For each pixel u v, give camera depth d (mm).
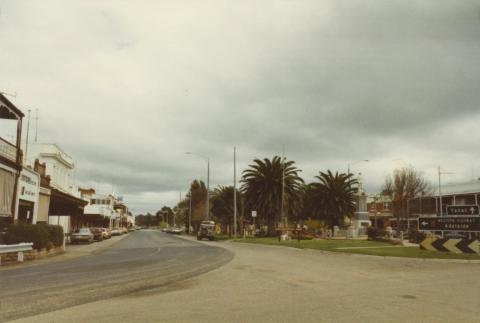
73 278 13406
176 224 149000
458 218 25672
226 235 76062
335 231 62000
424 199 65500
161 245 39062
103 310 8445
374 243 35781
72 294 10289
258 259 21766
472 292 10953
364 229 60469
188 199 105312
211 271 15898
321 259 21844
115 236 74688
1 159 25984
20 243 21219
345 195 61656
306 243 36594
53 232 26781
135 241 50594
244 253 26703
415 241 38031
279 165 55969
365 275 14859
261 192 55500
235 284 12383
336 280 13445
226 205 70938
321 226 62188
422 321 7621
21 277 13688
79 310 8430
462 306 9008
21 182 30609
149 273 14938
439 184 60062
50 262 20562
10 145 27641
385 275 14875
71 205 44062
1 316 7832
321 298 9984
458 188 63219
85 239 43406
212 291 10992
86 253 28375
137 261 20250
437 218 26562
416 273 15555
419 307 8891
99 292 10641
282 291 11055
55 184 51531
